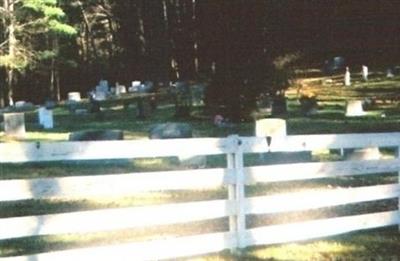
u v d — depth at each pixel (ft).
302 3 178.81
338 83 144.25
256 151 27.14
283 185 42.27
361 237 30.27
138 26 213.05
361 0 186.29
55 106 150.71
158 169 51.24
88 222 23.50
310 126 81.35
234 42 91.71
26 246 28.37
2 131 90.27
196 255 26.43
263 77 91.86
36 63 183.73
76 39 218.59
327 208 35.60
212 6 93.35
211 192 40.19
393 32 184.34
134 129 87.04
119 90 174.91
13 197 22.11
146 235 29.94
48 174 49.44
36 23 165.99
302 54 182.19
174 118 101.14
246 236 27.14
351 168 30.01
